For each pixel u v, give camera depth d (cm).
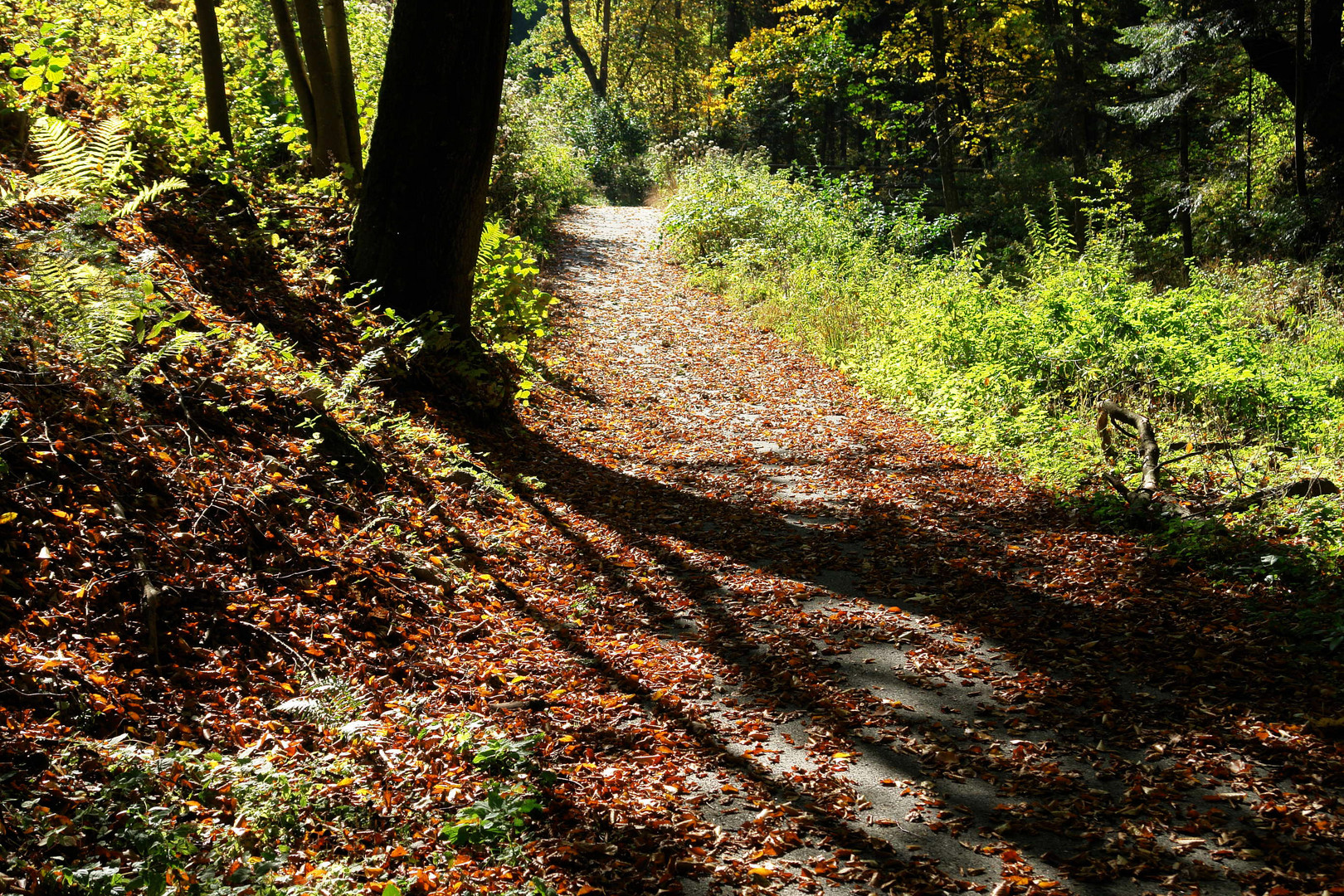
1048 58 2825
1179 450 860
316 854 312
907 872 343
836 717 461
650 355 1412
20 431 442
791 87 3416
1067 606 579
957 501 805
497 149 1983
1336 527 636
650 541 724
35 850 274
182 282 705
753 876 339
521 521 725
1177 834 357
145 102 955
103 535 427
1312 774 387
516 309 1173
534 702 461
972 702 474
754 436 1065
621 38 5119
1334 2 1770
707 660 530
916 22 2902
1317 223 1817
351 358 841
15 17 984
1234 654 496
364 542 562
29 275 502
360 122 1355
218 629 431
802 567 675
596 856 345
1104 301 1159
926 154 3206
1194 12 2105
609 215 2775
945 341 1248
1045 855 350
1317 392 988
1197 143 2675
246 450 565
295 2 1101
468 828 328
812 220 2025
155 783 321
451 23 895
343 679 435
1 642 348
